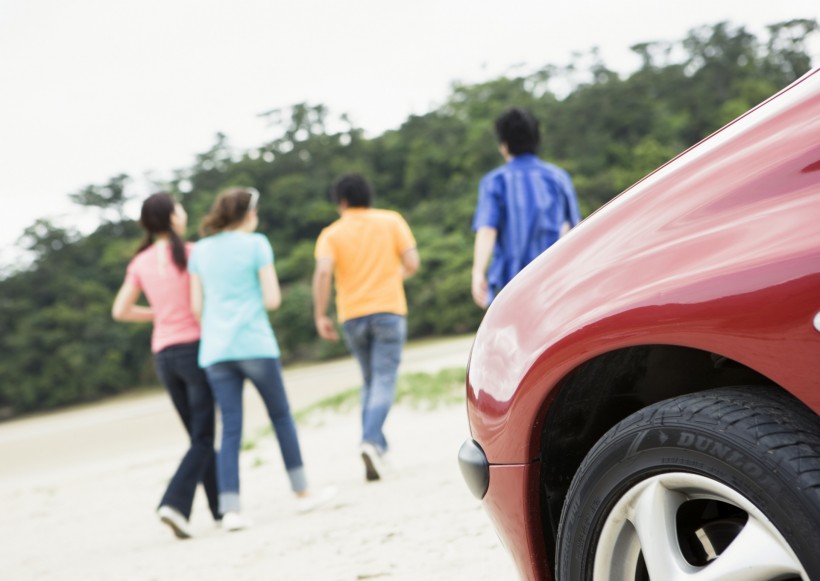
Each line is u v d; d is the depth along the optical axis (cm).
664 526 193
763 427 180
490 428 237
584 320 208
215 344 686
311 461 1141
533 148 596
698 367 232
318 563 478
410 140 14062
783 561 173
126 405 9562
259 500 874
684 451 189
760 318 175
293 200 13412
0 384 11294
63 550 801
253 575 482
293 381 6034
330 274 812
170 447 2694
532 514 231
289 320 10956
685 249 196
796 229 177
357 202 821
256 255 691
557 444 232
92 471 2081
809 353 169
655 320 191
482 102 14700
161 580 520
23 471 2962
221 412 693
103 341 11675
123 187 13962
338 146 14238
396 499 645
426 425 1333
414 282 10850
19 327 11625
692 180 208
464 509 542
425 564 425
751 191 191
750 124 206
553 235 585
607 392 229
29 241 12738
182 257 711
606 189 11662
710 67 13562
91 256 12988
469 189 12575
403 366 4562
